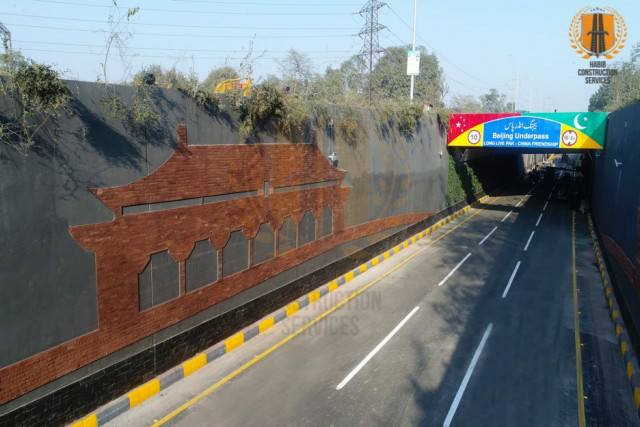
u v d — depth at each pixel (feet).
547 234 77.36
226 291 36.14
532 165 229.04
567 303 45.32
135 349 28.89
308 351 35.01
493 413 27.07
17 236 22.29
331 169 49.42
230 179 35.53
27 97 22.07
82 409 25.79
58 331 24.36
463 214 96.68
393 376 31.12
